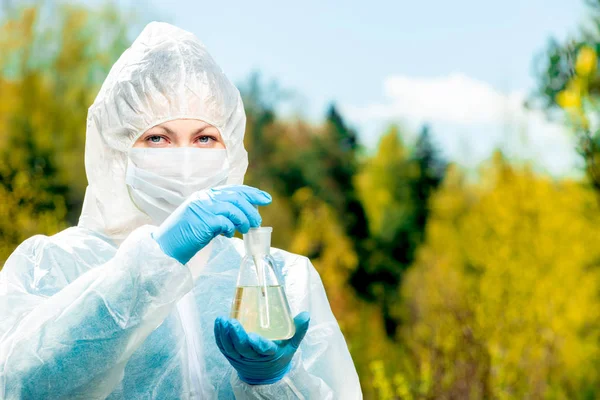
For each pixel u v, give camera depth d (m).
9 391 2.16
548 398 7.48
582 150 4.66
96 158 2.69
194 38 2.73
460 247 16.39
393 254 32.19
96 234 2.64
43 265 2.46
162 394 2.37
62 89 18.88
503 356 6.61
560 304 9.85
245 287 2.18
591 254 10.38
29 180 9.34
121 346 2.16
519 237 11.62
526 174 13.46
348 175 33.34
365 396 8.38
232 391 2.42
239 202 2.22
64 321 2.15
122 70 2.65
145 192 2.55
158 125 2.57
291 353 2.23
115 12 19.47
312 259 19.91
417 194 33.94
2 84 18.30
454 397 5.98
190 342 2.47
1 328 2.32
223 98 2.65
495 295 9.08
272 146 32.75
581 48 4.97
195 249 2.18
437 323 6.79
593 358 9.60
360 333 13.52
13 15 18.98
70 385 2.16
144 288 2.15
